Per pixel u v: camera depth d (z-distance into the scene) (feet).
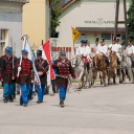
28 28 261.85
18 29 188.44
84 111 109.81
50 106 117.08
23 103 117.60
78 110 111.24
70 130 84.33
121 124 91.76
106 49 188.34
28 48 130.52
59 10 353.51
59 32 365.61
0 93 148.66
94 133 81.46
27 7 261.24
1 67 122.83
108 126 89.30
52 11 349.20
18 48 187.62
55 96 141.69
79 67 168.04
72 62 168.66
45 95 145.07
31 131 82.79
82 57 169.48
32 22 262.26
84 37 365.81
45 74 125.29
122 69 199.31
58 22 353.72
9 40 183.21
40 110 109.50
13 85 124.57
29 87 123.13
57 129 85.30
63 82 115.34
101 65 178.50
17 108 112.68
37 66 124.26
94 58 178.91
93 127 88.02
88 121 94.99
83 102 127.24
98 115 103.55
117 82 204.64
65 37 366.02
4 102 123.13
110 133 81.66
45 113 104.73
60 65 114.93
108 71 188.44
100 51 188.24
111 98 136.98
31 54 129.80
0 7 179.01
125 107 118.83
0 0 177.37
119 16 364.99
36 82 122.21
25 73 116.67
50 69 146.72
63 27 366.02
